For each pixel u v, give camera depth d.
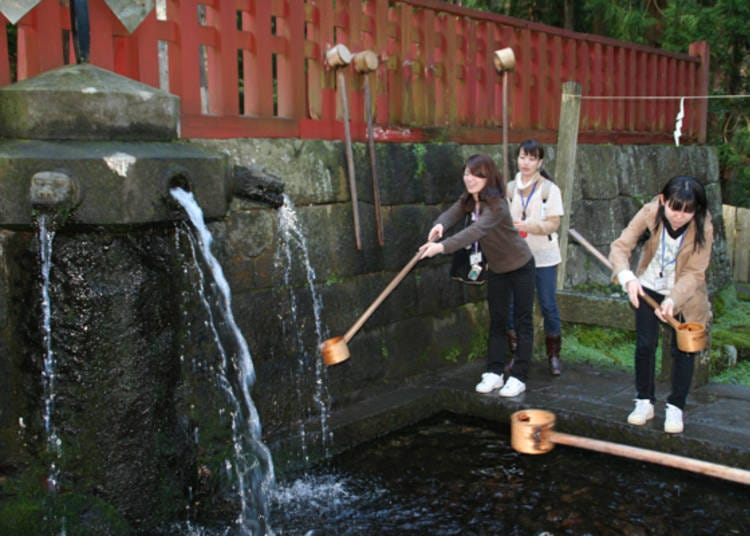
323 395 4.48
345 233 4.63
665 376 4.96
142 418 3.03
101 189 2.74
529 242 5.06
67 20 3.33
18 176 2.69
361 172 4.76
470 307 5.78
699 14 10.77
